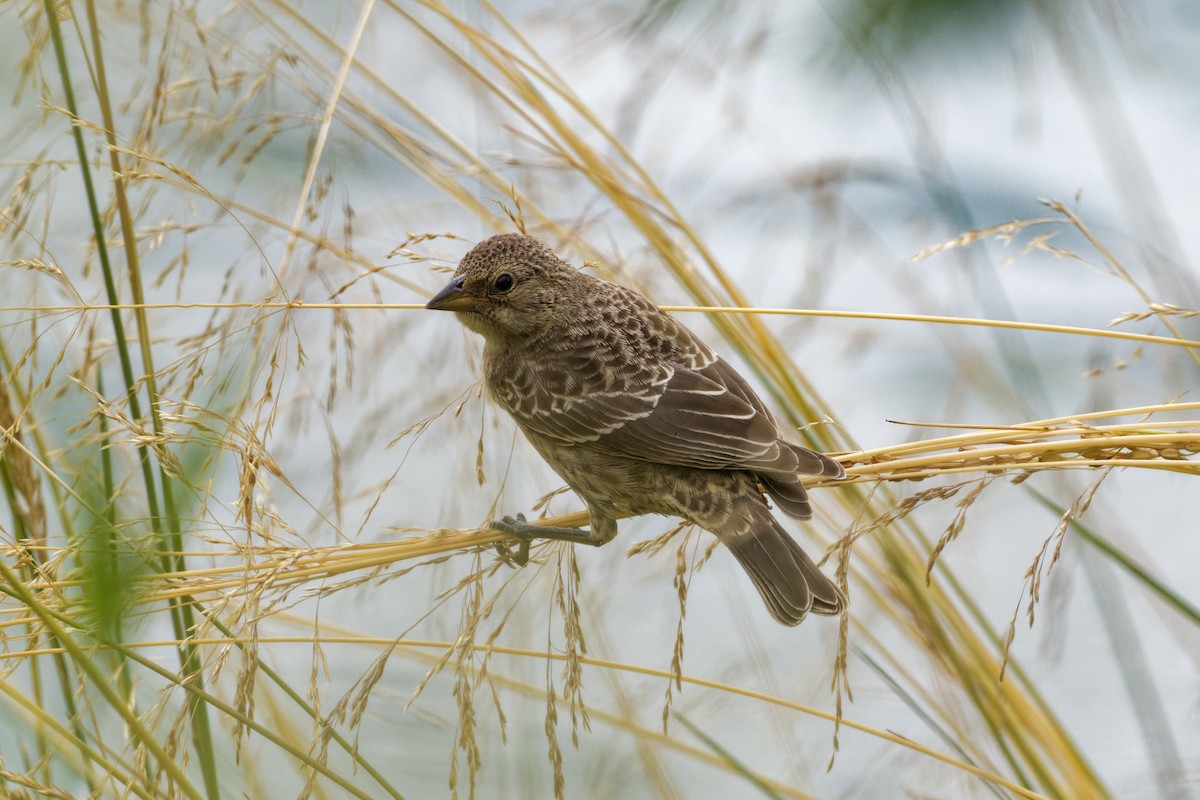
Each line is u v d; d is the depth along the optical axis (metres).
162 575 7.15
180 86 8.46
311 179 7.98
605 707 10.62
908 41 11.48
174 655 8.94
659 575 10.45
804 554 8.18
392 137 9.43
